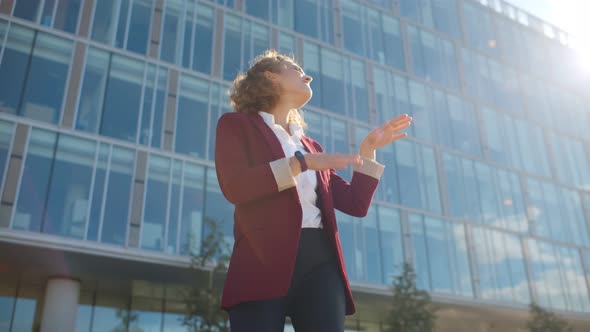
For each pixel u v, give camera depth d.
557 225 28.77
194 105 20.08
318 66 24.66
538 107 32.00
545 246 27.61
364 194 1.77
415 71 27.95
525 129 30.61
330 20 26.17
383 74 26.62
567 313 26.36
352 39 26.52
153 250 17.08
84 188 16.77
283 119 1.81
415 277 20.62
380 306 22.80
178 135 19.22
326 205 1.59
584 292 27.58
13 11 17.88
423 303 20.17
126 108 18.61
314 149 1.86
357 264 21.25
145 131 18.64
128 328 19.14
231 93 1.88
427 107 27.25
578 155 32.03
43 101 17.22
